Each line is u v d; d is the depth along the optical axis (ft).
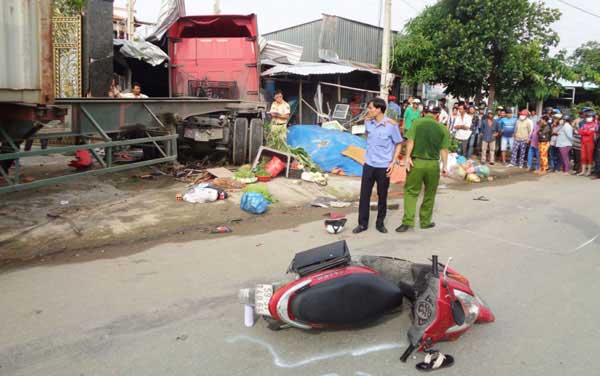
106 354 11.44
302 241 20.44
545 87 54.08
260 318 13.29
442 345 11.96
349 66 56.70
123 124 25.81
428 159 21.47
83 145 21.99
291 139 37.27
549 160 44.09
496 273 16.88
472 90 56.03
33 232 20.01
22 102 17.99
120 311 13.64
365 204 21.80
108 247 19.33
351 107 54.65
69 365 11.00
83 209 23.20
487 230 22.61
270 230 22.17
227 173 30.91
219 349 11.69
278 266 17.31
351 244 20.06
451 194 31.81
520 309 14.02
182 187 28.58
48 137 21.58
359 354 11.50
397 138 21.12
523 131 43.88
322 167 34.88
